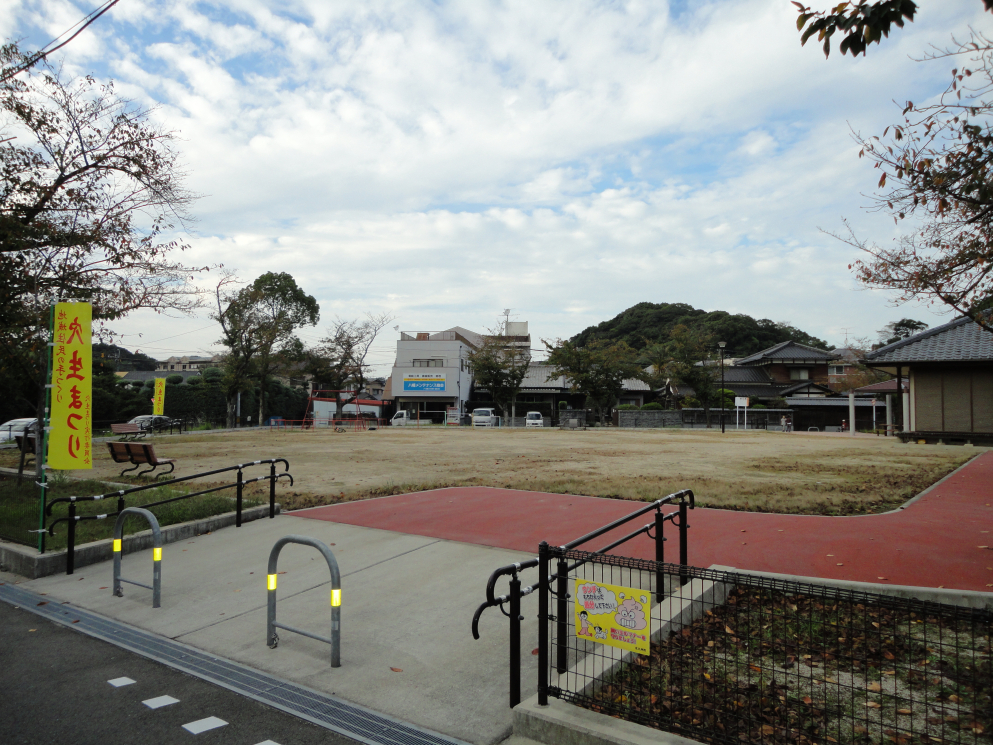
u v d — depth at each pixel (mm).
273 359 47000
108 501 9625
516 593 3691
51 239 11625
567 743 3287
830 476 13625
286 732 3564
